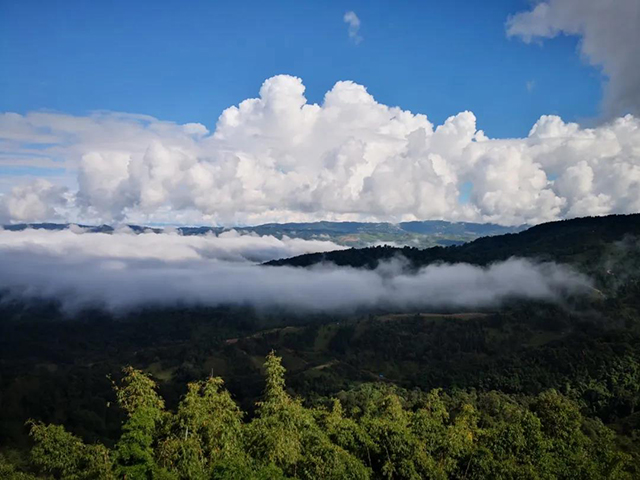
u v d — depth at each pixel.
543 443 44.00
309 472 35.03
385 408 57.91
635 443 68.25
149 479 29.12
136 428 30.64
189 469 30.28
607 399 98.19
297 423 38.94
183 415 33.06
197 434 32.69
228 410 35.19
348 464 36.34
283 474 34.47
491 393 98.50
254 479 28.92
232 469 28.81
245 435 35.34
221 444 33.00
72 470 33.44
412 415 51.28
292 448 35.31
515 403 90.38
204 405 34.03
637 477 42.66
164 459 31.00
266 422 36.53
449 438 42.53
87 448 33.50
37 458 34.12
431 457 41.03
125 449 29.52
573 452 46.34
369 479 38.16
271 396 39.66
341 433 43.22
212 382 35.94
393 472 40.22
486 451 40.66
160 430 33.09
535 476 37.25
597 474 40.34
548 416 51.66
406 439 40.81
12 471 43.94
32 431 35.28
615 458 44.12
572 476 40.38
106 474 28.78
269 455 33.69
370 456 42.38
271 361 41.62
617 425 81.75
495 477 38.22
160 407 35.28
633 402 92.75
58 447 34.44
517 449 43.41
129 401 34.12
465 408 60.41
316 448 36.62
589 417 92.75
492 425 63.94
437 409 61.72
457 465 41.41
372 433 42.62
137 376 34.88
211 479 29.31
